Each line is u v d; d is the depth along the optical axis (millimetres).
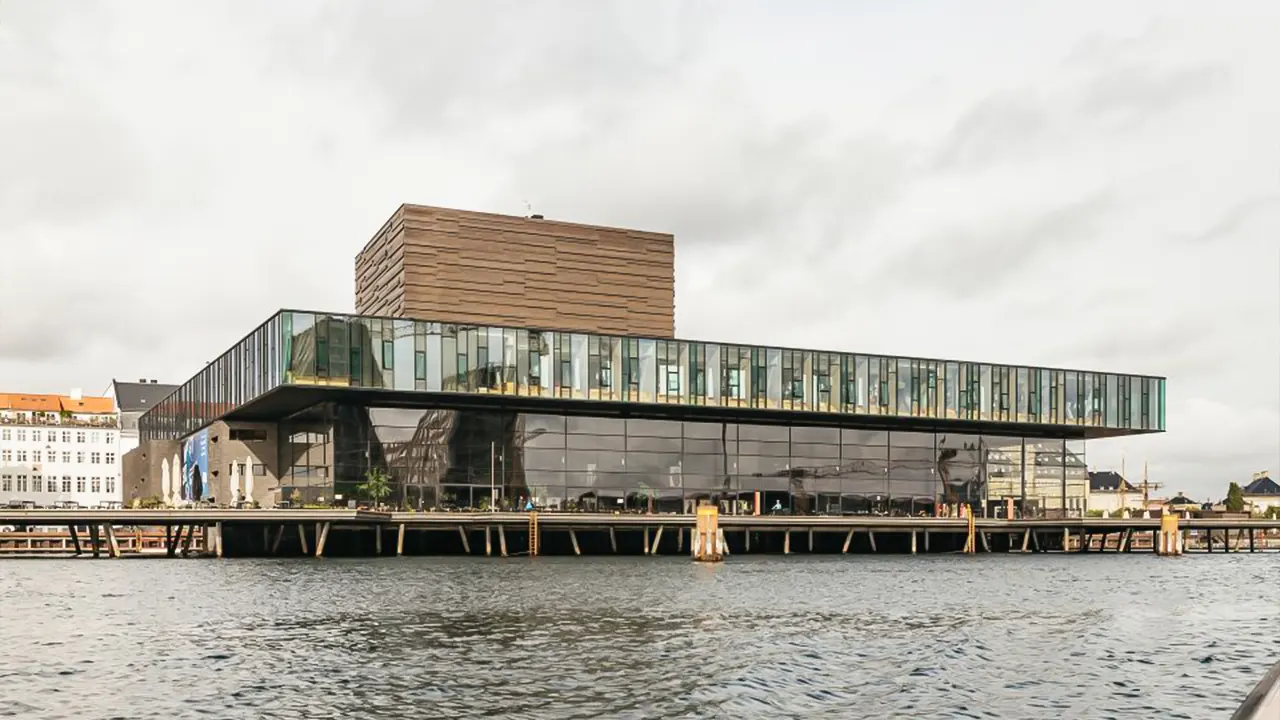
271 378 86812
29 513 77000
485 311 106562
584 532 95375
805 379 103438
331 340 86375
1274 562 95750
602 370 96125
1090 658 32312
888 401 106250
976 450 112688
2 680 27203
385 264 110938
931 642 34844
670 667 29109
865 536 105500
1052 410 112688
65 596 48812
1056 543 117250
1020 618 42406
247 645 32875
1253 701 7059
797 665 29781
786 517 96000
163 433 134500
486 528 87938
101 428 164875
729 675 28047
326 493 90188
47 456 161250
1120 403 116188
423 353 89750
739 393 100688
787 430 105188
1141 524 111625
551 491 96188
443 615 40656
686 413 101500
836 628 37938
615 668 28875
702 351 99938
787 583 59000
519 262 108500
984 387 110188
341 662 29734
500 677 27531
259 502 99750
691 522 91875
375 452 90938
